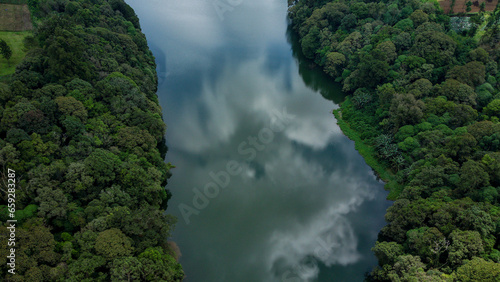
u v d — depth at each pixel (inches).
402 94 4601.4
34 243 2576.3
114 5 6540.4
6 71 4505.4
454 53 5191.9
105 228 2923.2
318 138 5137.8
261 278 3304.6
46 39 4311.0
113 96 4274.1
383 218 3946.9
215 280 3272.6
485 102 4446.4
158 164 4069.9
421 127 4281.5
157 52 6963.6
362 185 4377.5
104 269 2726.4
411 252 3110.2
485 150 3700.8
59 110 3671.3
